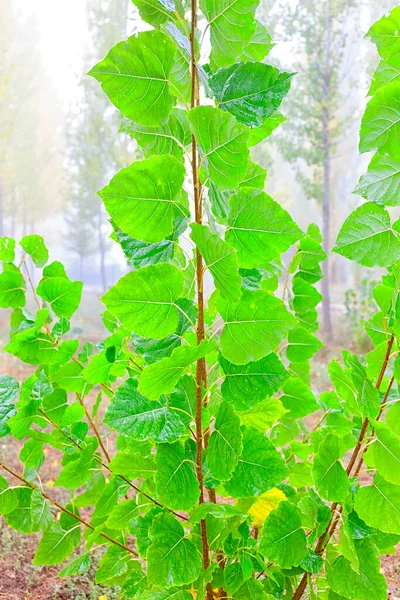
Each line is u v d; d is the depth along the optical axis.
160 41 0.69
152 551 0.78
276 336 0.75
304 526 0.88
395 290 0.81
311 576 0.95
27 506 1.02
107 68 0.69
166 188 0.70
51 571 1.53
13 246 1.10
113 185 0.68
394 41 0.78
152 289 0.71
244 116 0.74
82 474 1.00
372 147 0.76
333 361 0.85
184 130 0.80
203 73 0.73
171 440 0.74
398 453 0.81
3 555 1.57
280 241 0.74
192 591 0.89
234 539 0.87
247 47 0.84
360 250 0.82
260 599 0.87
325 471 0.83
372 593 0.86
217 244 0.67
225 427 0.77
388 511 0.83
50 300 1.08
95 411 1.09
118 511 0.95
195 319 0.77
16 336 1.01
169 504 0.76
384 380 0.96
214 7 0.73
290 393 1.06
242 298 0.74
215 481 0.81
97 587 1.42
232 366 0.81
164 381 0.73
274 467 0.78
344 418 1.05
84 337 6.52
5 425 0.95
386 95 0.73
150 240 0.72
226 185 0.70
